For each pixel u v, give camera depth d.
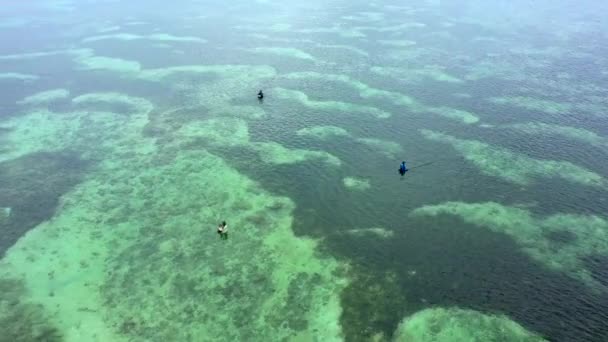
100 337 27.03
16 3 110.56
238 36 84.88
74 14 100.69
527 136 50.16
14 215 37.97
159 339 26.98
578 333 27.69
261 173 43.78
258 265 32.66
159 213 38.25
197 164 45.28
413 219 37.53
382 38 83.19
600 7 107.94
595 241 35.09
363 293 30.39
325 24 92.19
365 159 45.94
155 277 31.53
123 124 53.28
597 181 42.44
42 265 32.66
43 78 65.88
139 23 93.19
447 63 71.06
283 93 60.69
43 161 45.94
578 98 59.19
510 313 29.05
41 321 28.09
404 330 27.75
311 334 27.38
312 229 36.41
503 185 41.91
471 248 34.50
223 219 37.50
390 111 55.69
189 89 62.34
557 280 31.58
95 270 32.19
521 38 83.50
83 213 38.25
